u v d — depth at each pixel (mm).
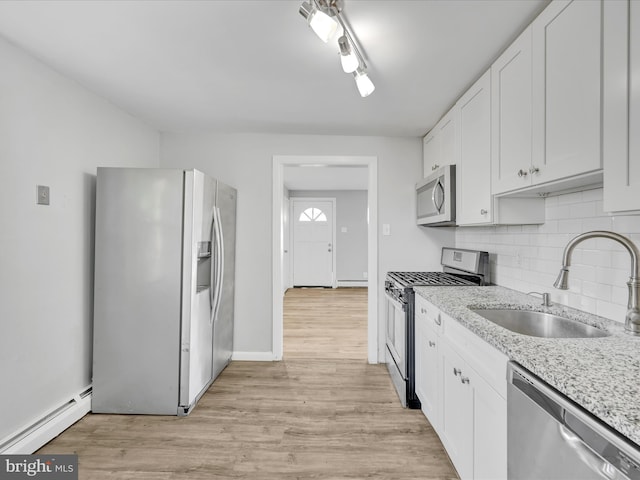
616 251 1400
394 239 3170
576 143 1180
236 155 3164
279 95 2322
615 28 1004
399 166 3178
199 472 1673
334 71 1985
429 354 1982
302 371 2902
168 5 1424
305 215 7625
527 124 1479
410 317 2307
